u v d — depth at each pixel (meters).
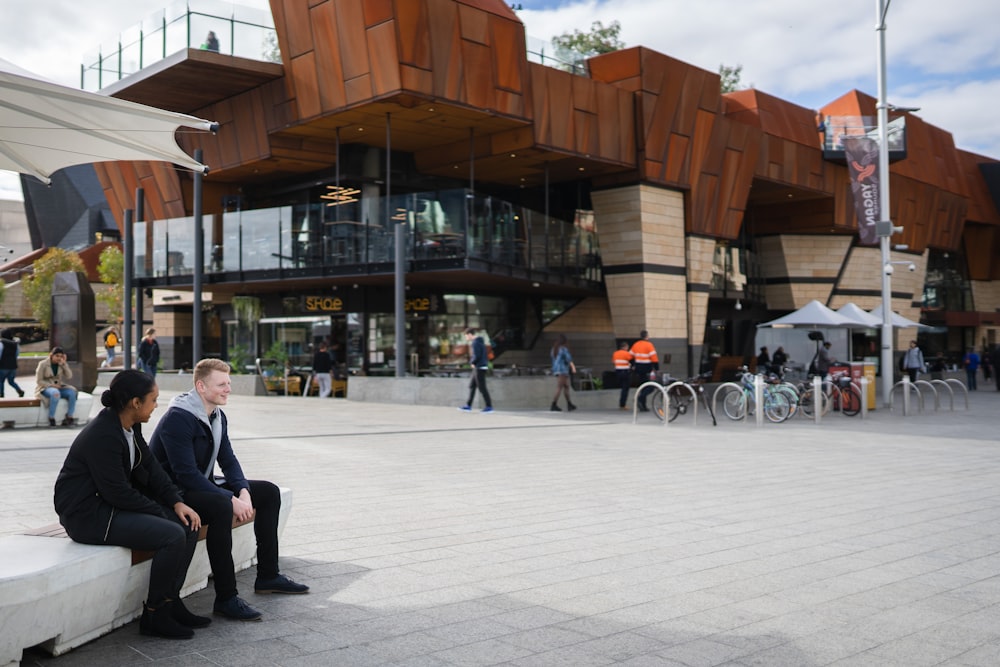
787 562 5.78
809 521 7.23
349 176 26.31
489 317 30.16
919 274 42.94
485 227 22.98
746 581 5.29
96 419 4.12
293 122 23.58
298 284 26.95
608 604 4.76
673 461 11.35
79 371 18.45
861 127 34.50
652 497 8.38
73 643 3.90
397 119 23.12
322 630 4.25
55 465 9.80
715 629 4.33
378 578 5.25
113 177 31.81
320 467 10.18
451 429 15.37
